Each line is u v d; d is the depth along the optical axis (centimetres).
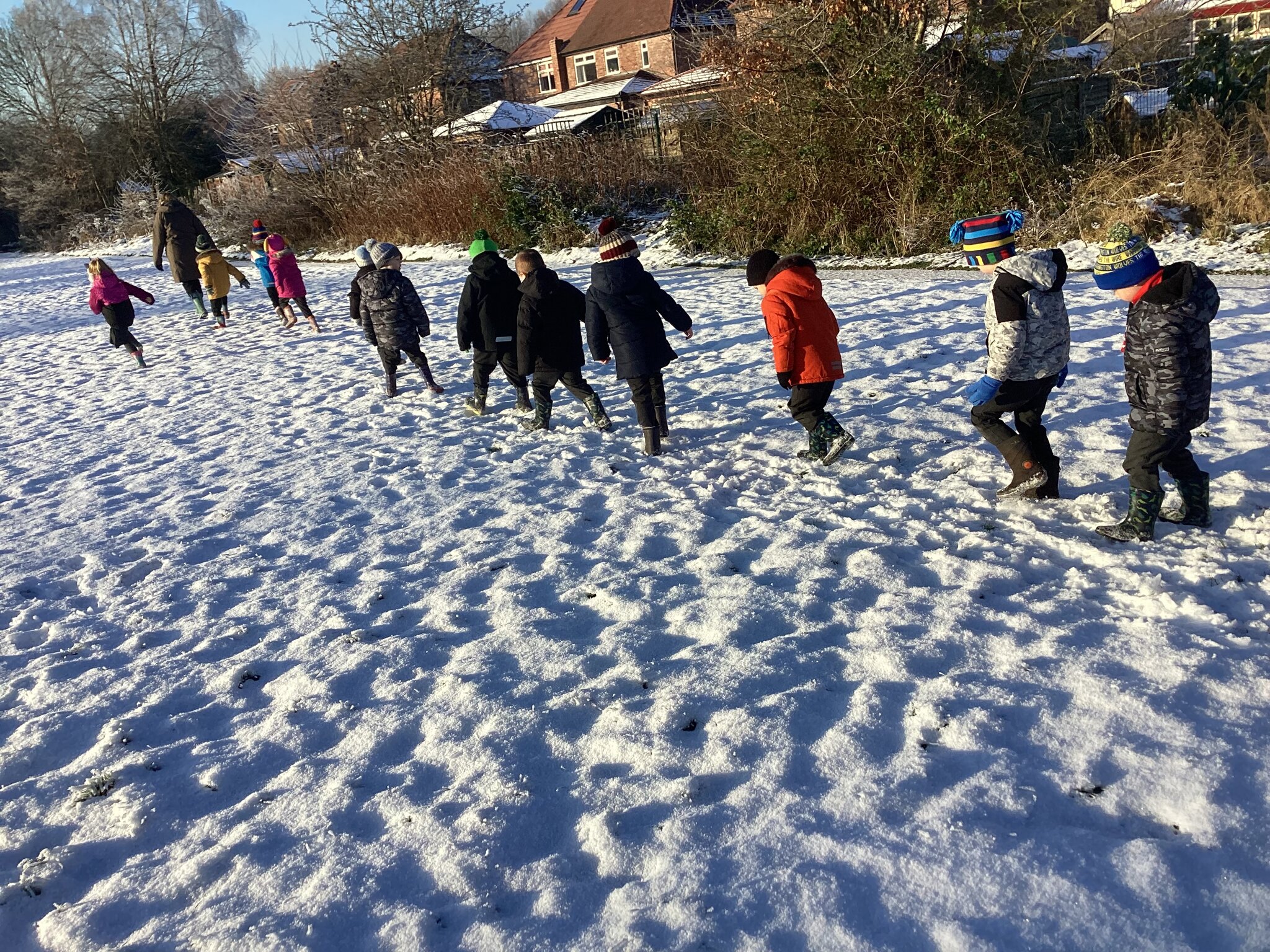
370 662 365
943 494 490
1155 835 238
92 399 938
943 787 262
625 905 229
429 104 2645
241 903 244
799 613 373
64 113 4450
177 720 339
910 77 1370
